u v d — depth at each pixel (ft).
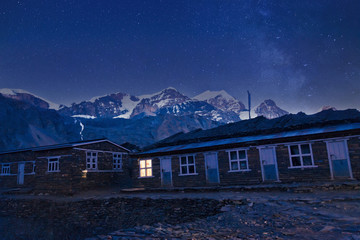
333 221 21.89
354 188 39.14
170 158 64.90
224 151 58.75
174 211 44.11
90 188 75.36
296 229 20.38
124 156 94.12
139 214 47.91
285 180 51.26
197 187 54.65
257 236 19.27
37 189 74.33
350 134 46.55
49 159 74.43
